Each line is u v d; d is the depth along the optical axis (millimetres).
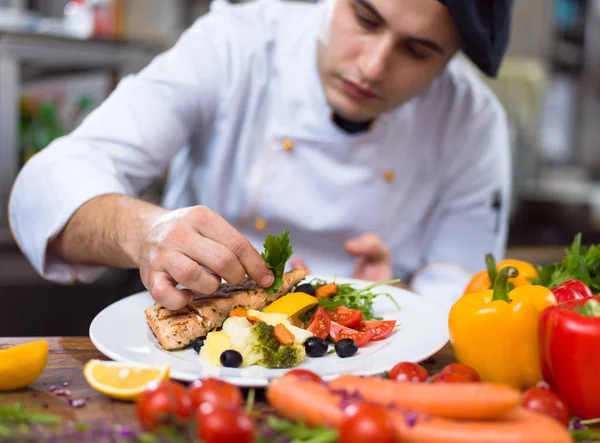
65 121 3107
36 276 2850
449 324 1186
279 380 929
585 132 4863
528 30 4750
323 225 2174
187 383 1121
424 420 830
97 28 3617
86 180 1602
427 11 1635
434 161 2332
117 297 2914
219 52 2088
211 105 2098
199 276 1229
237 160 2156
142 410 874
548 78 4785
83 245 1537
